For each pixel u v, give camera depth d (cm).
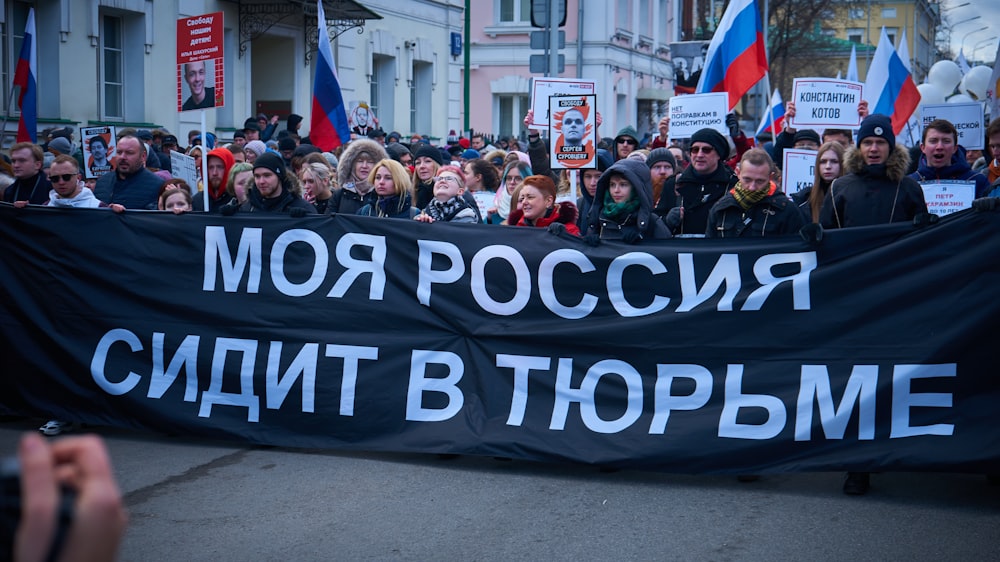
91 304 625
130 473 552
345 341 589
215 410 604
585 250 558
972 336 500
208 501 505
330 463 571
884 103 1133
